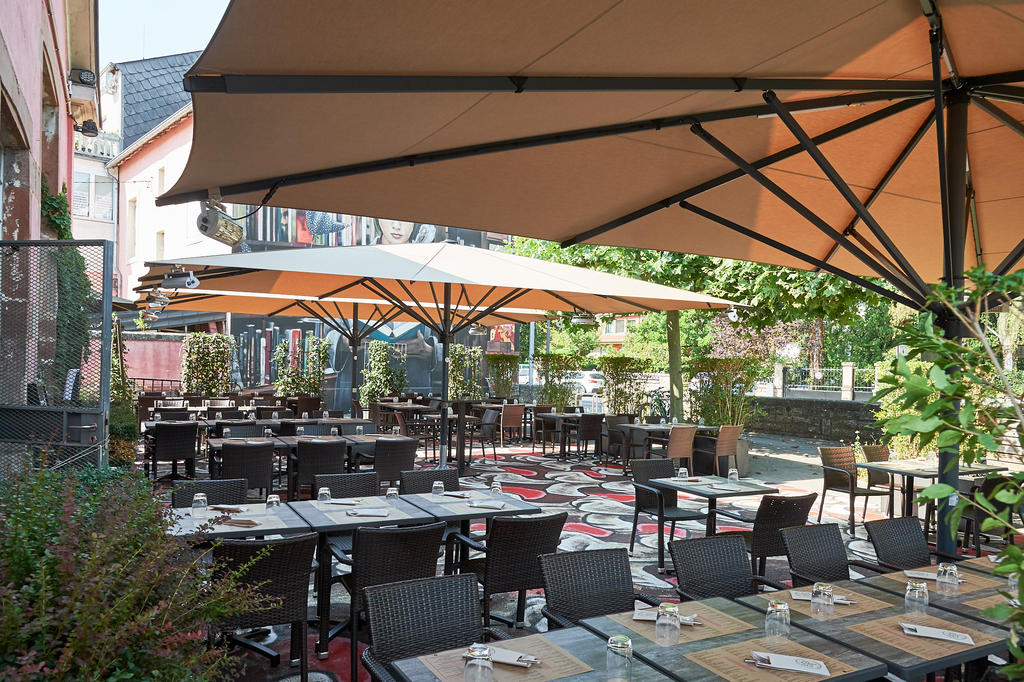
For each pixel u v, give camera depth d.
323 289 11.45
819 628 3.04
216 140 3.44
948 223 3.67
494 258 10.59
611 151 4.34
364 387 20.97
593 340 37.62
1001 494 1.40
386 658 3.07
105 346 6.25
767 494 6.09
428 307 15.10
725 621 3.12
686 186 4.99
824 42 3.18
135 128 27.69
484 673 2.41
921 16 3.11
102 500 2.94
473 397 22.08
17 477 3.02
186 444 9.30
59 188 10.36
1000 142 4.68
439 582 3.29
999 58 3.60
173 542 2.74
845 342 27.28
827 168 3.76
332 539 5.20
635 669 2.61
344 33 2.59
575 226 5.70
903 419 1.48
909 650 2.80
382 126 3.51
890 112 4.18
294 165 3.95
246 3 2.29
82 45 13.87
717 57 3.19
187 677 2.40
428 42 2.73
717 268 12.69
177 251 22.62
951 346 1.50
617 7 2.61
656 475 7.03
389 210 5.07
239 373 21.42
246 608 2.98
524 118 3.64
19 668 2.09
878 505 9.42
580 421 13.90
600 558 3.82
